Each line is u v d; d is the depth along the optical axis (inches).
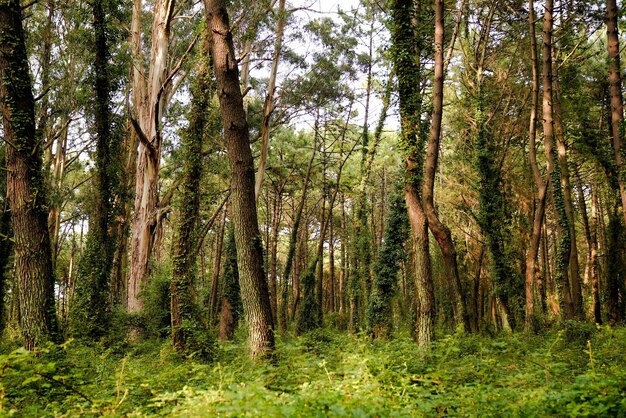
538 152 1074.1
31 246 399.2
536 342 566.9
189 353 526.0
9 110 406.0
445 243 474.0
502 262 843.4
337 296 2283.5
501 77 1039.6
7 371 209.5
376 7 1137.4
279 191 1561.3
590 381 227.0
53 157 1182.3
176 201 987.9
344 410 170.9
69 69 855.1
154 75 974.4
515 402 213.6
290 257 1163.9
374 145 1155.3
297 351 346.9
